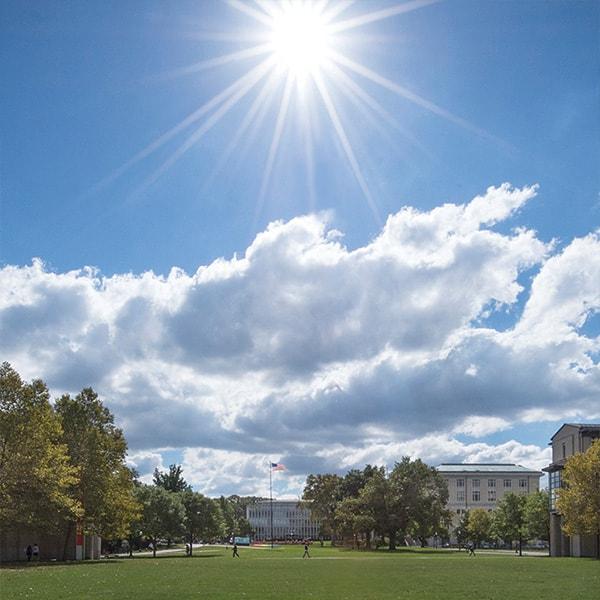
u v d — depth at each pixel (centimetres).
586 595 3672
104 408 8712
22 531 8544
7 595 3556
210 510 12812
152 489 12062
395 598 3466
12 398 6819
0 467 6612
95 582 4469
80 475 8119
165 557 10381
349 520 14362
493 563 7444
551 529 11638
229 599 3388
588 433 11188
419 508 13512
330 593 3716
